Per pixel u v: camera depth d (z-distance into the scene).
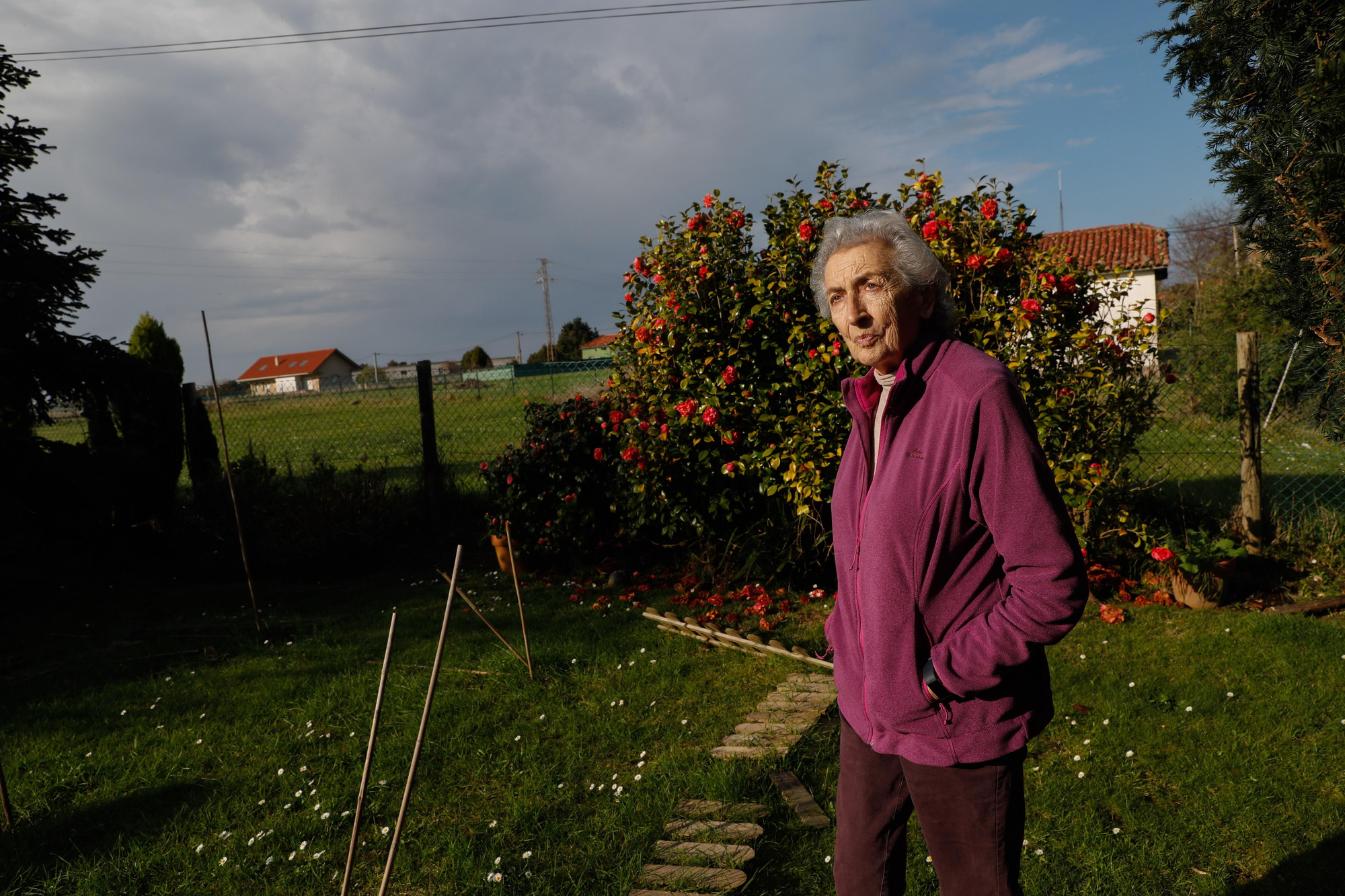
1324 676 3.57
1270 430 7.27
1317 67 4.27
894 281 1.48
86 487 6.66
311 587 6.46
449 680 4.14
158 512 7.59
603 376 9.23
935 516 1.39
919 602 1.42
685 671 4.16
